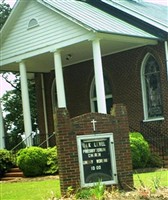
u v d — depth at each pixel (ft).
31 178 63.36
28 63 86.89
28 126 80.53
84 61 89.40
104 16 79.25
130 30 74.02
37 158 64.54
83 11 78.64
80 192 35.50
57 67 74.64
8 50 82.69
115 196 33.17
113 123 39.73
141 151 62.69
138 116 80.33
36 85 99.96
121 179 39.17
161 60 76.69
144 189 33.50
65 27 73.10
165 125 76.13
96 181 38.17
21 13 79.92
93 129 38.83
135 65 80.69
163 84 76.54
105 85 86.48
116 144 39.58
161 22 77.05
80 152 38.24
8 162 70.38
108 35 69.67
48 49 76.07
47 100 98.32
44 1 74.90
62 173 37.65
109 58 84.43
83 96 90.27
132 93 81.30
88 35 69.46
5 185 57.31
